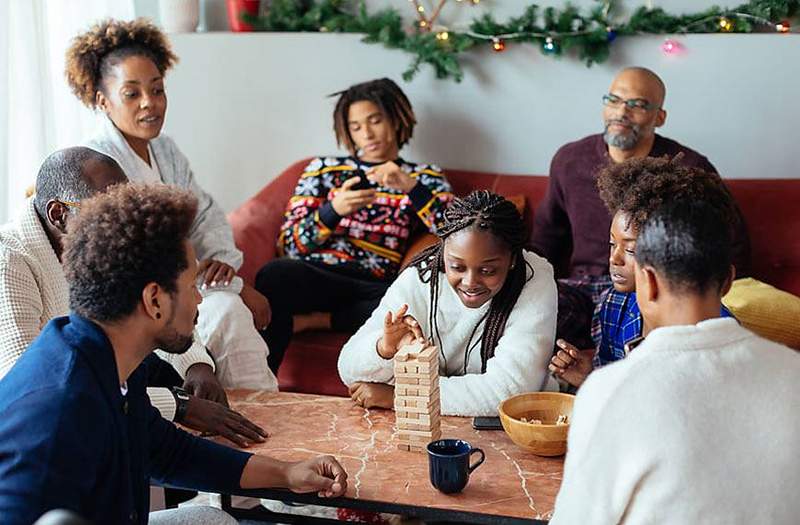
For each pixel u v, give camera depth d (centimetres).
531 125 366
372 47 373
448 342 223
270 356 311
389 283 334
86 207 151
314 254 339
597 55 348
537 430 183
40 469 135
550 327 217
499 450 191
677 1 354
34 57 319
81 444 139
